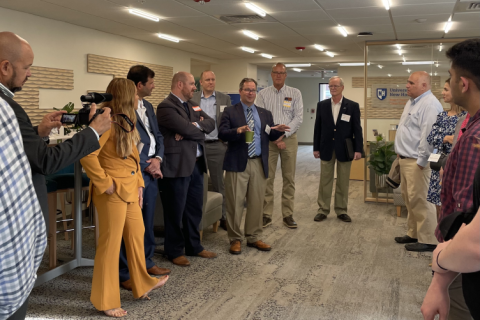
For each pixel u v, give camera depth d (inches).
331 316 114.0
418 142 170.4
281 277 142.4
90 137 79.7
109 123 84.6
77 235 140.1
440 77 273.6
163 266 151.3
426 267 152.9
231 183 164.7
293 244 180.7
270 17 273.9
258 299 124.5
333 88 217.3
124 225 114.7
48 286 131.9
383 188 271.9
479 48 49.0
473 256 36.4
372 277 142.9
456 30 295.9
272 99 214.2
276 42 383.2
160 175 136.8
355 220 225.0
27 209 56.4
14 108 68.8
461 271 38.6
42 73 269.0
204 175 176.1
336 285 135.8
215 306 119.3
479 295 41.1
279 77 211.6
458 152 54.7
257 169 168.2
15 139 55.4
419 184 169.6
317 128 227.1
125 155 108.7
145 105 137.8
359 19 271.9
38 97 268.2
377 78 280.7
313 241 185.3
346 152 216.8
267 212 211.6
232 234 168.2
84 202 218.1
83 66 305.7
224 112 165.8
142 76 133.3
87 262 142.9
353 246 178.4
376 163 267.0
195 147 148.9
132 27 307.4
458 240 38.0
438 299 46.0
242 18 276.8
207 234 194.7
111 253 110.0
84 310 115.3
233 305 120.1
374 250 173.0
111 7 244.8
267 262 157.2
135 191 114.2
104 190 106.0
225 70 537.0
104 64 323.9
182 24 297.4
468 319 69.0
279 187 318.3
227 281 138.1
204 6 243.9
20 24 253.9
